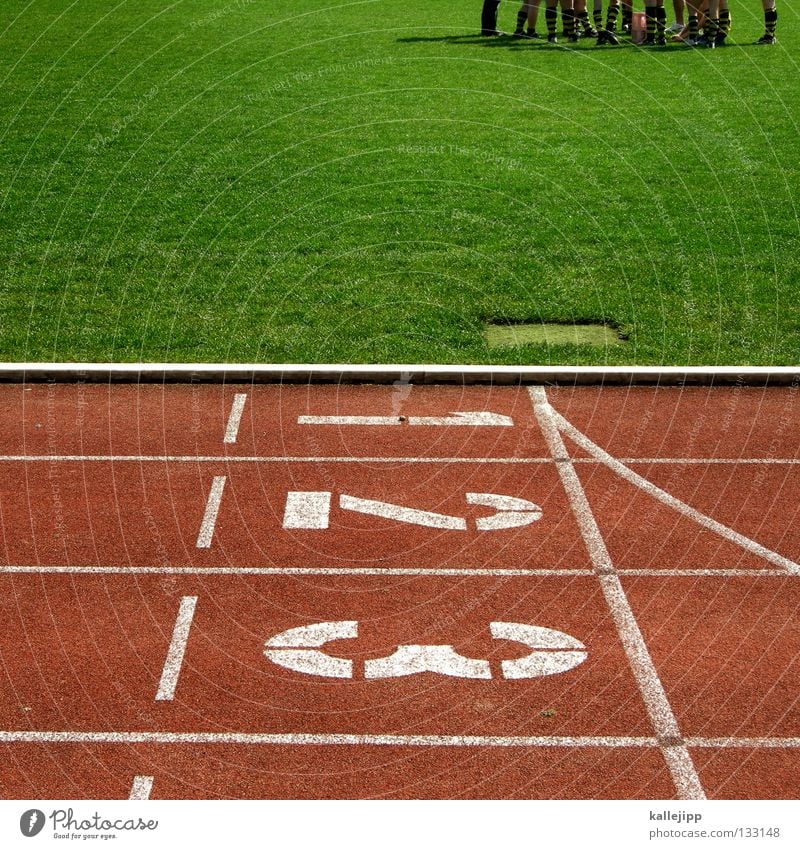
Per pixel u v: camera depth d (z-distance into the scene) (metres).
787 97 22.22
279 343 12.48
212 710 7.00
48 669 7.36
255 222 16.23
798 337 12.76
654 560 8.68
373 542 8.90
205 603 8.09
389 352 12.29
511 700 7.12
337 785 6.47
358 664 7.45
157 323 12.99
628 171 18.39
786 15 29.88
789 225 16.08
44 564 8.55
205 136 20.56
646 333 12.81
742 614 8.00
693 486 9.80
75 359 12.02
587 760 6.67
